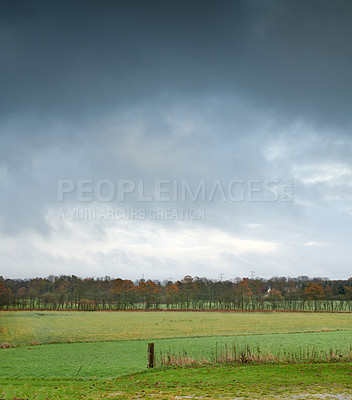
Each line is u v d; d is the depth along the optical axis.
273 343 48.12
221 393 18.27
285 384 20.16
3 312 119.31
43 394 19.45
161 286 175.00
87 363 34.78
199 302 162.38
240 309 145.12
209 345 47.28
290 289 166.75
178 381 21.50
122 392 19.41
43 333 66.12
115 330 70.69
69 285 167.00
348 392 18.20
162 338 57.53
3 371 30.62
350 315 113.81
